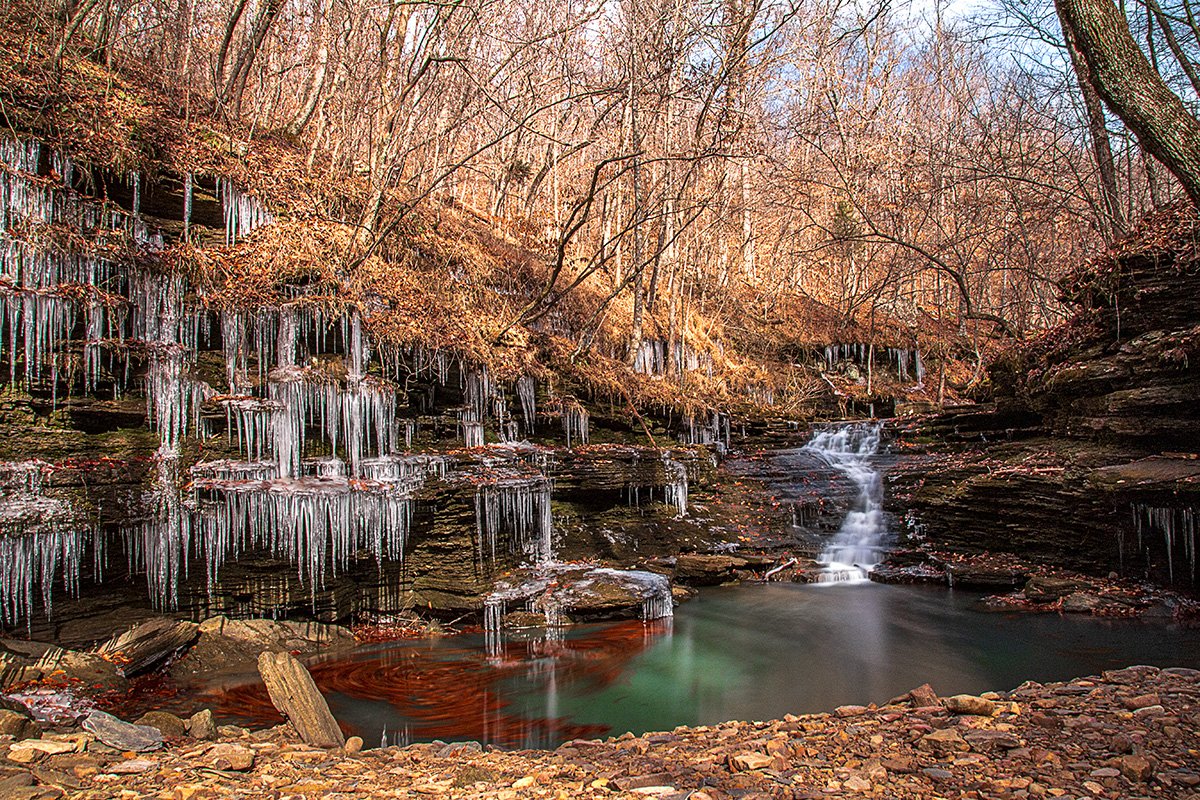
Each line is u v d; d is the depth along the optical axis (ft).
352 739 19.67
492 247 54.60
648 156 53.47
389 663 28.84
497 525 36.32
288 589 30.40
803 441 65.67
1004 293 83.66
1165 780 13.24
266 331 33.04
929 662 29.12
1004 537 43.62
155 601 27.25
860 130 80.64
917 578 42.22
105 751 16.31
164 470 27.45
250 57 40.81
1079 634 31.45
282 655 21.97
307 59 48.24
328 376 33.47
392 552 33.32
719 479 55.57
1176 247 38.47
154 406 28.86
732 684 26.94
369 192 42.93
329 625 31.45
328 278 35.60
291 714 20.20
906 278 81.15
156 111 35.45
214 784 14.29
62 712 20.07
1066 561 40.37
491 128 59.88
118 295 28.48
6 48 30.12
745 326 83.97
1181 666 26.63
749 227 95.35
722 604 38.81
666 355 66.18
